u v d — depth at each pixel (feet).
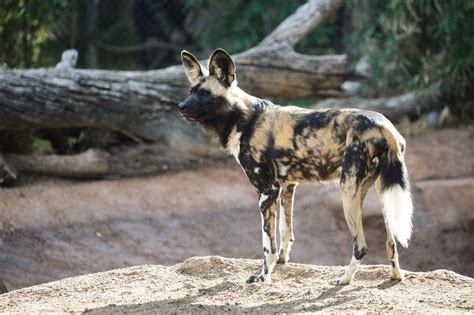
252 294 24.75
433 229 48.57
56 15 62.08
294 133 25.40
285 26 53.06
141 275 28.53
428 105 62.90
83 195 48.14
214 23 73.67
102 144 54.39
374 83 62.54
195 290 25.90
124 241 44.75
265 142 25.79
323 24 70.59
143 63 77.82
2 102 45.93
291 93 51.67
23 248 41.63
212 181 53.06
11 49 54.95
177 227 47.26
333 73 51.44
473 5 58.29
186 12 80.38
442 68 61.52
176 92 49.62
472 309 22.72
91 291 26.68
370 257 47.37
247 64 50.42
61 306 24.50
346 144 24.44
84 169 50.31
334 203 50.19
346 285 25.29
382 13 61.16
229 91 26.66
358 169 24.21
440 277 26.63
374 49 63.36
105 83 48.11
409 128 61.62
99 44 72.74
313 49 74.08
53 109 47.14
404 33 61.26
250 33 71.72
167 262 43.98
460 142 58.49
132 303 24.27
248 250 46.80
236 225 48.75
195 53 76.89
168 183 51.67
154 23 80.38
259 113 26.21
